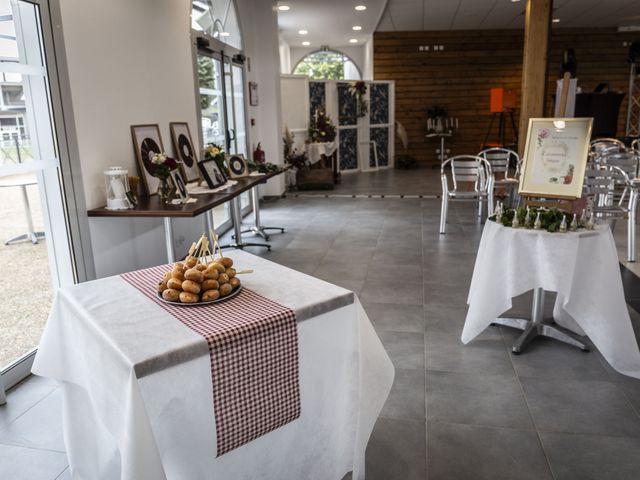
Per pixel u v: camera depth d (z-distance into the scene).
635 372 2.59
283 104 9.39
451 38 11.99
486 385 2.53
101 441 1.78
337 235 5.71
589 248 2.62
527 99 6.54
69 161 3.06
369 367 1.72
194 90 5.11
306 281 1.85
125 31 3.75
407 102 12.34
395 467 1.96
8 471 1.99
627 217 4.61
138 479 1.24
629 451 2.03
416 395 2.45
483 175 6.00
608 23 11.45
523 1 9.30
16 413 2.38
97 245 3.39
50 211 3.06
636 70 11.83
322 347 1.66
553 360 2.77
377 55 12.09
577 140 3.02
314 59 13.73
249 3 7.36
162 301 1.68
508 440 2.11
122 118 3.71
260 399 1.53
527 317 3.32
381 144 12.11
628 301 3.57
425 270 4.38
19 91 2.73
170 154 4.52
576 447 2.06
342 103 11.04
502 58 12.06
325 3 8.62
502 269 2.78
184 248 4.89
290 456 1.69
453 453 2.04
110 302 1.69
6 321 2.99
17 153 2.72
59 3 2.95
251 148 7.53
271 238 5.65
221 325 1.47
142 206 3.45
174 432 1.39
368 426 1.74
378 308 3.55
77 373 1.75
